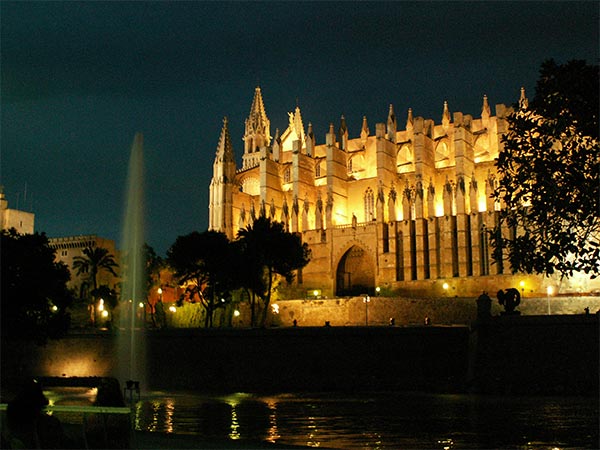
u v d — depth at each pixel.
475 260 101.81
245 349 69.44
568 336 53.06
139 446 22.95
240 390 67.62
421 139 114.56
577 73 24.17
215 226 126.12
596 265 23.58
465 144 109.25
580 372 51.56
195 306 100.94
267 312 93.50
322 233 115.94
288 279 98.50
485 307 57.16
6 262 64.56
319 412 43.53
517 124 25.42
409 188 112.62
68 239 130.12
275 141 135.00
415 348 63.56
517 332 54.97
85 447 17.53
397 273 109.00
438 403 47.91
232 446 23.75
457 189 106.12
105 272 127.19
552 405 44.62
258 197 132.25
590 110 24.02
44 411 17.86
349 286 114.25
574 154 24.00
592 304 75.94
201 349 71.19
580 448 28.36
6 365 77.75
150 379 72.50
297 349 67.56
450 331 62.78
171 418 40.94
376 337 65.06
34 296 65.88
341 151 122.94
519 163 25.33
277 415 42.06
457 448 28.50
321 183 128.50
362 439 31.42
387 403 49.06
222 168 126.69
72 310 112.44
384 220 111.06
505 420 37.62
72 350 76.38
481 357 55.50
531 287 94.25
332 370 65.81
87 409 17.89
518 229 98.25
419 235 107.69
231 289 89.50
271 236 92.50
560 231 24.34
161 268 102.62
